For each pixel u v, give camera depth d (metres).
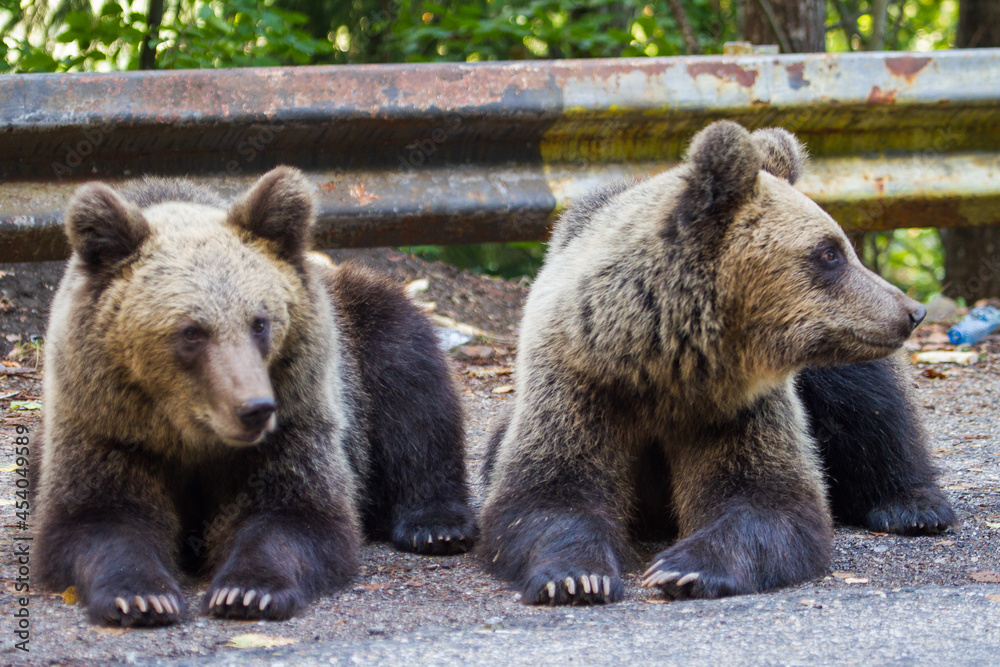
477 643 4.35
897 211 10.93
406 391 7.00
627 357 5.90
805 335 5.85
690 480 6.17
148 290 5.13
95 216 5.19
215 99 9.37
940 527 6.57
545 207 10.16
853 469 7.02
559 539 5.55
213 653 4.32
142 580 4.88
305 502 5.64
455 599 5.33
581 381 6.06
